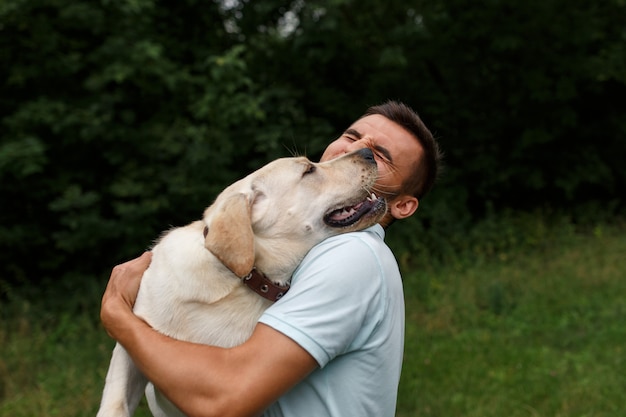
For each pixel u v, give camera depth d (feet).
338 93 30.37
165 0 28.12
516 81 32.04
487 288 23.47
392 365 6.37
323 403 6.07
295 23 28.89
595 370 16.72
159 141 23.65
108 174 24.35
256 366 5.65
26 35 23.07
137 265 7.39
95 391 15.12
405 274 26.14
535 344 19.20
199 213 24.56
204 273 6.95
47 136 22.95
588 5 31.94
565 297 23.08
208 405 5.61
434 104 32.22
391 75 31.99
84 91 23.67
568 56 31.40
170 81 22.86
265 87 28.63
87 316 20.66
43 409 14.25
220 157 23.63
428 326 20.42
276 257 7.30
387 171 8.02
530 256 28.22
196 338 6.86
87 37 23.90
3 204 23.62
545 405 14.53
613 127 34.14
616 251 28.35
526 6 29.63
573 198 35.09
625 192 36.19
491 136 32.09
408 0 30.37
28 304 21.08
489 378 16.19
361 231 7.12
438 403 14.62
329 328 5.83
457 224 29.63
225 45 29.14
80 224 21.97
